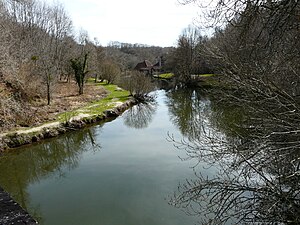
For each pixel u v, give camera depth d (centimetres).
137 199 905
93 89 3491
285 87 479
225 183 566
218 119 950
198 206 804
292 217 454
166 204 856
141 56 8225
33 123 1698
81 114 2011
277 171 469
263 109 452
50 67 2261
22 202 952
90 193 972
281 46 485
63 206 899
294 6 406
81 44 4156
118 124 1969
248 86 450
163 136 1609
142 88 2936
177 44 3856
